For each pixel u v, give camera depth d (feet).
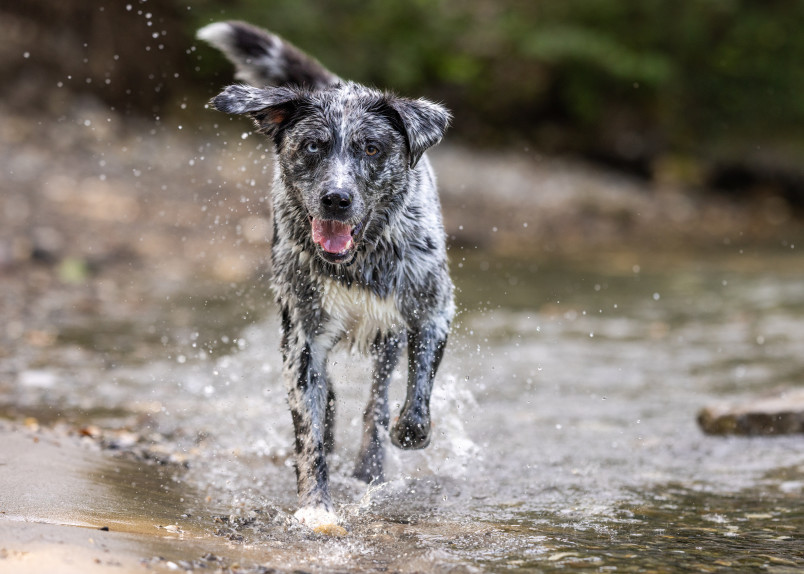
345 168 19.61
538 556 15.62
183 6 81.10
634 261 60.23
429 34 98.78
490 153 94.79
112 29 77.36
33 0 74.74
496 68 100.99
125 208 55.77
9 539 13.09
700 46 107.45
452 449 24.12
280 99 20.21
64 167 61.26
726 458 23.50
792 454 23.71
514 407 28.35
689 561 15.55
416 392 21.15
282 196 21.12
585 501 19.85
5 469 17.76
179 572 13.15
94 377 29.17
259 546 15.62
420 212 21.59
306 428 19.92
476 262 56.95
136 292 42.37
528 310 43.52
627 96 103.19
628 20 106.83
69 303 39.29
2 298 38.40
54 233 48.32
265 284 41.63
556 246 65.51
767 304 45.34
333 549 15.81
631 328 40.16
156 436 23.86
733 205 90.68
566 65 100.48
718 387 30.66
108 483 18.44
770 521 18.34
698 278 53.42
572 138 99.81
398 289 21.24
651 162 97.14
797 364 33.45
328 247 19.33
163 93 78.69
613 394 29.94
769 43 106.93
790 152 99.81
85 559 12.75
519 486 21.17
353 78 90.58
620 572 14.87
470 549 15.98
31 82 71.26
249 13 84.94
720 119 105.29
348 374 29.04
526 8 105.81
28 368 29.50
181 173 64.90
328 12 92.99
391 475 22.18
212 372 30.66
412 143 20.18
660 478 21.80
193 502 18.49
